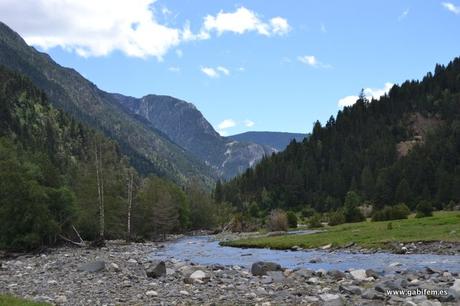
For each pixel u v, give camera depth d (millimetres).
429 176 175250
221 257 54406
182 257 55062
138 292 25016
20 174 71688
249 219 143000
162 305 21422
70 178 112938
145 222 106188
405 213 98438
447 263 40625
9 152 92250
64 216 80062
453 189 153000
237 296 23469
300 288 26016
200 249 68938
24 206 68188
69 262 43688
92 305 21516
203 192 166000
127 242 85250
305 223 138125
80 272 34188
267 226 113125
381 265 40938
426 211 94562
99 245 72625
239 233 115750
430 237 57250
